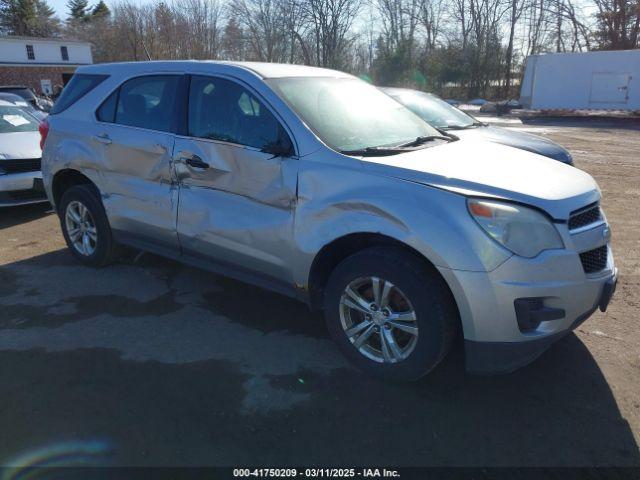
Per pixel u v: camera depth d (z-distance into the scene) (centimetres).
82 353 354
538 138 763
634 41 3794
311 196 332
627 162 1201
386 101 439
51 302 432
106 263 503
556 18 4219
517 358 293
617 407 306
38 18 7362
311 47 4422
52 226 657
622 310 433
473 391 319
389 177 311
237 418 291
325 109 376
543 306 287
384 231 300
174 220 413
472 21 4372
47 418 288
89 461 257
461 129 773
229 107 382
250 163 360
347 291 329
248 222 365
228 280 481
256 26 4425
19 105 861
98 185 469
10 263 522
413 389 320
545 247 286
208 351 360
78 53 5300
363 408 302
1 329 386
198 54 4981
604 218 336
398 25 4534
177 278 484
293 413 296
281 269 358
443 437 280
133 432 278
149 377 328
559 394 318
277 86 372
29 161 668
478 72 4281
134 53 5338
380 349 330
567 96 2541
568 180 327
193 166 392
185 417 291
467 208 286
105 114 465
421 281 296
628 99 2406
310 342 374
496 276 279
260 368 340
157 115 425
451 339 304
